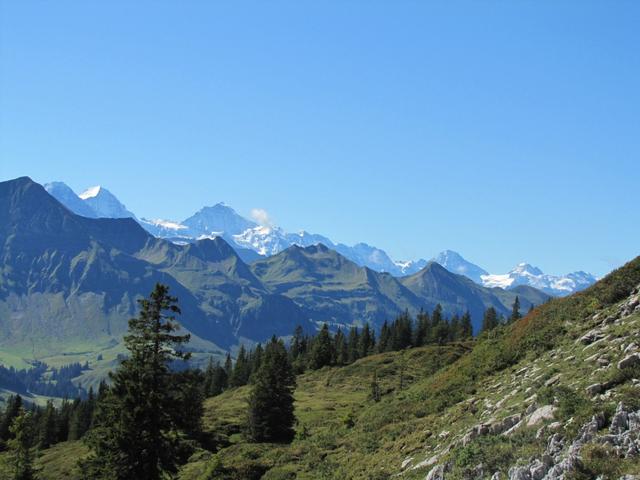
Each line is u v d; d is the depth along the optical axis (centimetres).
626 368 2372
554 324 4247
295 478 4016
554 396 2530
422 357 12481
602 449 1831
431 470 2481
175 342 3881
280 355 7700
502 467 2125
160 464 3791
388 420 4478
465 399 3925
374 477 3036
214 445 7450
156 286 3925
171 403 3819
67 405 16262
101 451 3641
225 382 17012
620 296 4016
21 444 6212
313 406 9512
